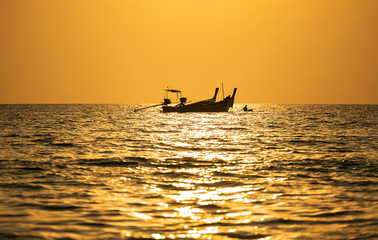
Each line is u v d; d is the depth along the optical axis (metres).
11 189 27.89
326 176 33.72
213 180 31.98
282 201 24.81
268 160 43.56
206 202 24.59
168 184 30.30
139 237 18.25
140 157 45.31
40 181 30.84
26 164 39.44
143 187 29.09
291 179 32.34
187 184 30.31
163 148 55.66
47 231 18.92
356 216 21.45
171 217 21.33
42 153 48.72
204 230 19.23
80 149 53.66
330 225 19.94
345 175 34.19
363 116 176.00
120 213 22.00
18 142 62.84
